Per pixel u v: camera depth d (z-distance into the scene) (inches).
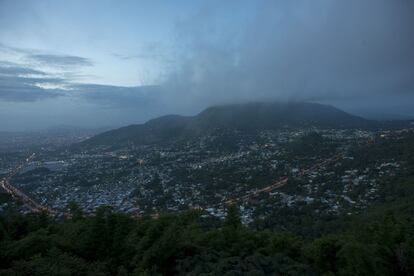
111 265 595.2
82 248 629.9
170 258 588.1
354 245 572.7
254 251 634.2
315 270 602.5
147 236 606.5
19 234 810.8
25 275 486.3
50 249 585.3
